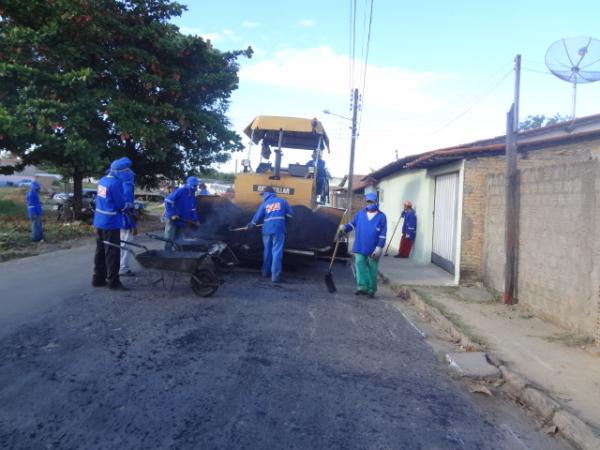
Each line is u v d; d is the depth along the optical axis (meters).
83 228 16.92
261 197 10.56
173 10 20.08
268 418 3.78
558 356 5.55
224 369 4.70
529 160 10.16
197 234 9.91
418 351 5.77
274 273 9.30
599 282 5.83
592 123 11.43
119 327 5.74
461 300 8.44
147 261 7.27
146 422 3.58
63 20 16.41
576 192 6.41
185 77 19.62
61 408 3.71
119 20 18.48
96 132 17.86
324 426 3.73
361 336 6.19
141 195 50.12
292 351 5.38
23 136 15.67
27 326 5.57
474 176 9.94
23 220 18.42
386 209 19.20
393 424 3.86
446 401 4.40
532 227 7.69
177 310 6.67
